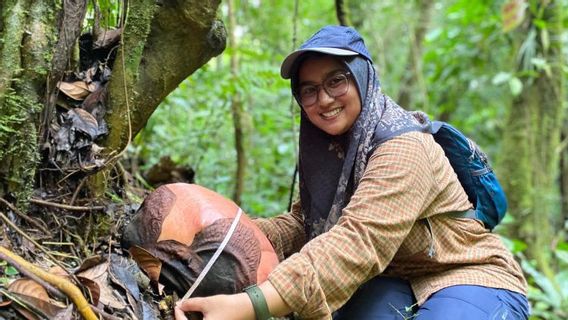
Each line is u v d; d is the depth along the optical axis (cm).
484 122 712
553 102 502
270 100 487
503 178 506
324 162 204
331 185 202
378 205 172
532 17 488
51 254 167
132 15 188
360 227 169
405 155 178
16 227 156
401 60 731
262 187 448
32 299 139
